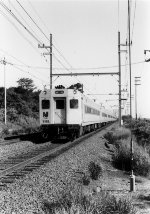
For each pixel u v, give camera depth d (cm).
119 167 1438
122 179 1189
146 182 1170
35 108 5988
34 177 1037
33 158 1416
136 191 1004
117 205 746
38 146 1973
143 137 2628
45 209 713
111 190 1005
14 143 2025
